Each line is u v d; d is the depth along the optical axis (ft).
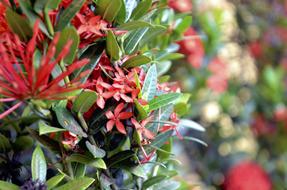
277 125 7.56
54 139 2.97
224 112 7.39
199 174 7.38
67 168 2.96
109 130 2.89
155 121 2.96
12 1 2.68
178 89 3.29
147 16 3.04
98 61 2.88
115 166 3.02
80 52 2.86
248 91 7.72
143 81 3.02
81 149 2.93
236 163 7.37
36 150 2.92
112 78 2.87
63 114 2.77
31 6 2.61
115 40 2.80
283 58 7.97
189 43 5.68
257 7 8.01
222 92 6.91
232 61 7.86
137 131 2.88
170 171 3.45
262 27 7.97
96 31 2.74
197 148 7.39
